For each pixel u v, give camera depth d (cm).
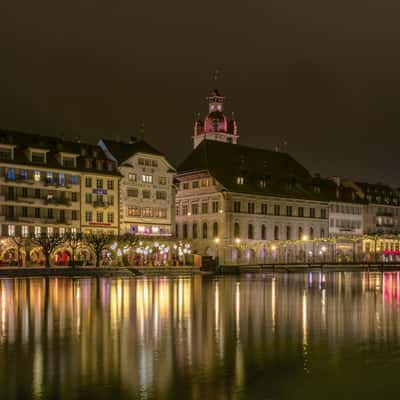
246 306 4872
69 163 11025
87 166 11262
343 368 2642
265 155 15975
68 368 2631
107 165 11594
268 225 14388
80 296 5622
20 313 4322
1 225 10000
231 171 14512
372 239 16212
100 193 11394
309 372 2580
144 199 12150
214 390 2325
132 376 2506
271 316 4241
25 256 10106
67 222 10800
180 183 14600
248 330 3597
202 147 14762
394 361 2773
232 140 18175
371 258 17038
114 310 4522
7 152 10250
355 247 16712
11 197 10188
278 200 14675
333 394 2283
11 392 2297
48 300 5212
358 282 8375
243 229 13838
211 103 18225
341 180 17800
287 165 16362
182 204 14512
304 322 3959
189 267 10850
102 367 2652
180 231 14488
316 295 5994
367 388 2353
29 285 7069
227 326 3750
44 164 10612
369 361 2770
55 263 10638
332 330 3609
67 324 3800
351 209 16762
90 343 3173
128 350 2992
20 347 3061
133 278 9119
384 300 5491
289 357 2852
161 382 2423
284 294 6088
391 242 17800
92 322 3894
